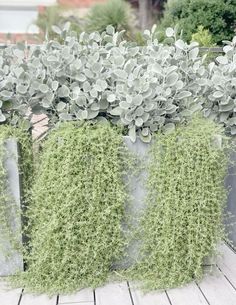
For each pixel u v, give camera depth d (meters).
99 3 7.52
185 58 2.14
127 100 1.78
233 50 2.35
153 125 1.83
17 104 1.89
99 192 1.71
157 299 1.71
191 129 1.81
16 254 1.80
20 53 2.02
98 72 1.97
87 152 1.70
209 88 2.14
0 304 1.65
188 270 1.82
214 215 1.79
